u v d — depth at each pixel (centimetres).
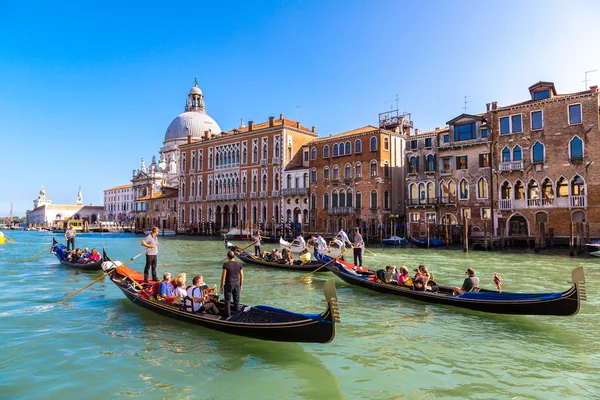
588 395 717
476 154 3641
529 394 721
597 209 3012
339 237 2714
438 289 1373
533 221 3294
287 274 1959
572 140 3141
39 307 1309
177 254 3173
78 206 12875
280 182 5369
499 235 3453
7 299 1425
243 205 5869
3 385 755
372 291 1536
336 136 4762
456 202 3744
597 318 1172
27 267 2256
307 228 4950
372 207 4288
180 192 6981
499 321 1146
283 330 882
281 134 5397
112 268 1595
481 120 3619
